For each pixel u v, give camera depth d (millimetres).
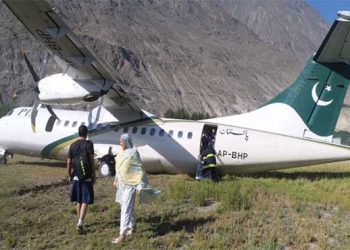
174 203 12000
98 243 9023
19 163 20969
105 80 15781
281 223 10266
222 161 16859
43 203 11828
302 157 16031
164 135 17641
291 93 16656
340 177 17328
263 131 16703
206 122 17609
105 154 17875
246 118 17203
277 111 16781
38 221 10336
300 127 16391
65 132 19000
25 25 14039
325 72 16203
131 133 18062
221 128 17062
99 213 11078
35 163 21125
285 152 16156
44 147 19422
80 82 15945
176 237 9227
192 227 9984
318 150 15914
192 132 17375
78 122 19031
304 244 8852
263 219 10562
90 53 14500
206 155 16312
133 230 9438
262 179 16234
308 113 16328
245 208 11516
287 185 14789
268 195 12922
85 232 9672
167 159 17562
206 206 11898
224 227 9867
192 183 14461
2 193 12734
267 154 16359
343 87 16016
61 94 16156
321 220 10617
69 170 9656
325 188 14391
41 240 9266
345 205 11883
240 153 16625
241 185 14250
